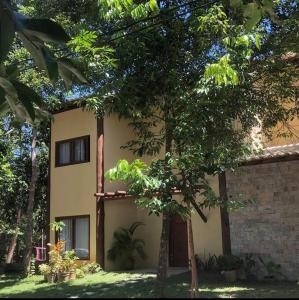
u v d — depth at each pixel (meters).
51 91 17.62
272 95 11.93
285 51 11.66
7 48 5.66
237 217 16.23
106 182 19.47
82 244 19.58
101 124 19.66
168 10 11.22
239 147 10.54
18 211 23.14
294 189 15.31
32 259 19.12
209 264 16.45
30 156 23.06
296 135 15.30
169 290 10.70
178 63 11.68
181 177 10.09
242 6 7.58
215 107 10.58
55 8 16.62
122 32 12.13
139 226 19.97
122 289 12.17
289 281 14.69
